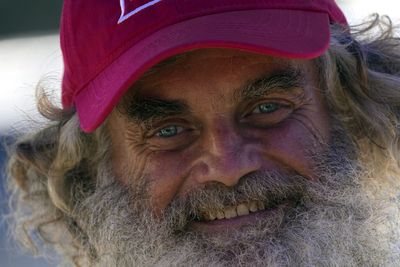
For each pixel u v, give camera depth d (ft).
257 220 10.05
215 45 9.09
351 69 11.00
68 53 10.27
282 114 10.16
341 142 10.64
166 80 9.70
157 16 9.35
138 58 9.30
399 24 12.26
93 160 11.59
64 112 12.01
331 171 10.41
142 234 10.46
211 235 10.12
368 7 17.11
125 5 9.60
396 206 11.09
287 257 10.01
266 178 9.93
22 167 13.14
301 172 10.18
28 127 13.01
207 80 9.66
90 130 9.92
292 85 10.04
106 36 9.72
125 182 10.70
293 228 10.12
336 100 10.69
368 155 10.94
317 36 9.51
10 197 13.80
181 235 10.27
